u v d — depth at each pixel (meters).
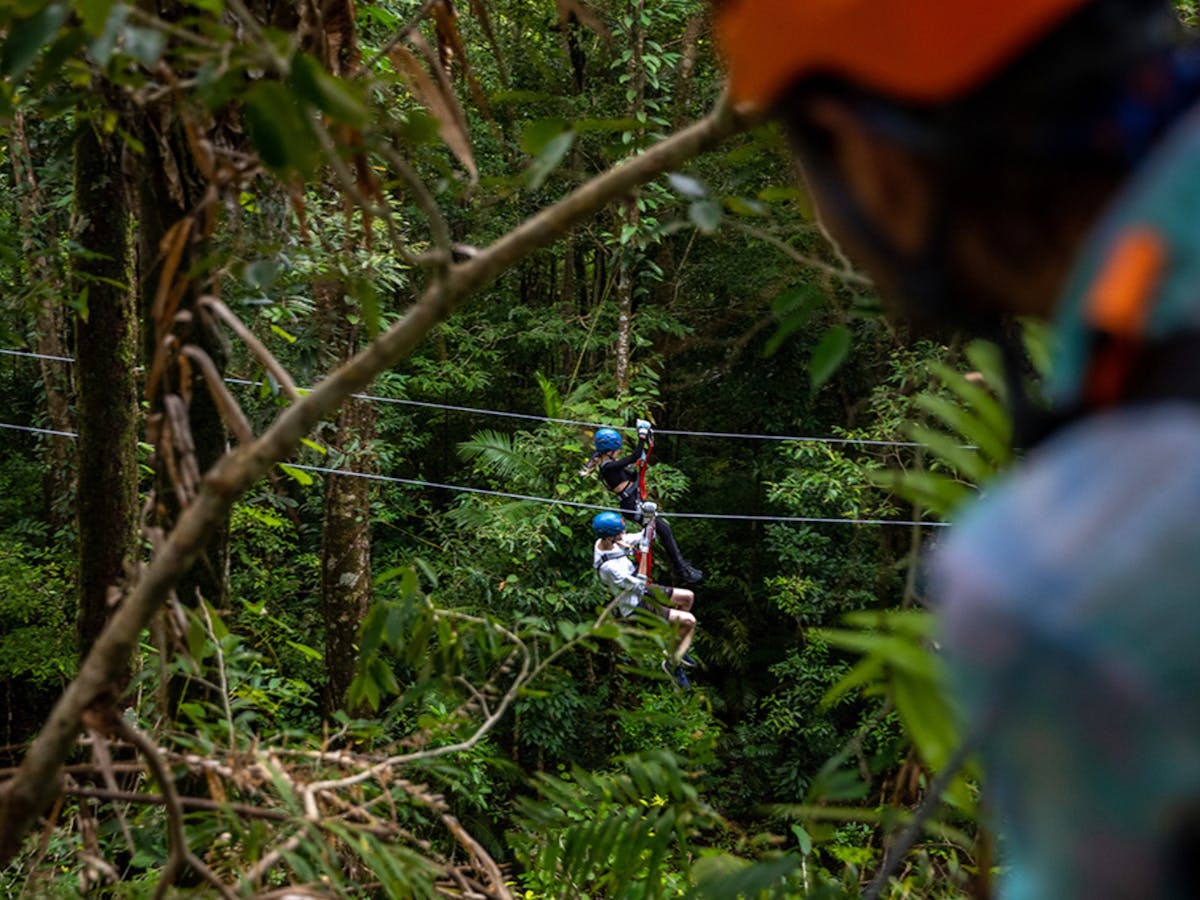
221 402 1.30
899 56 0.40
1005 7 0.38
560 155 1.30
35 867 1.98
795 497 12.64
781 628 15.79
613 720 12.70
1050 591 0.34
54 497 13.71
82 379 4.20
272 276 1.44
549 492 12.27
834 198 0.46
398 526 15.86
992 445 1.16
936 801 0.82
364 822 1.97
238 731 2.05
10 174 11.10
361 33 6.69
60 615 12.82
